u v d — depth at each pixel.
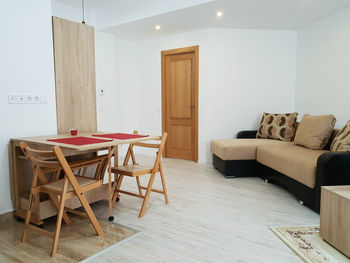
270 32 4.55
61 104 2.90
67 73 2.94
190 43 4.65
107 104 4.83
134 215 2.45
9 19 2.41
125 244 1.93
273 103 4.68
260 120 4.68
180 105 4.95
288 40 4.59
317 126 3.20
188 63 4.77
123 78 5.24
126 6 4.11
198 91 4.64
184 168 4.32
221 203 2.75
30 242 1.97
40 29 2.65
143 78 5.34
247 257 1.75
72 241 1.98
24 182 2.47
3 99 2.40
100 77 4.68
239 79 4.58
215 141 4.12
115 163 2.67
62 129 2.92
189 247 1.88
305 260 1.69
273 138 4.15
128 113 5.38
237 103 4.61
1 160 2.40
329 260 1.69
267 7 3.49
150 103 5.31
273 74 4.62
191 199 2.87
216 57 4.50
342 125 3.60
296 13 3.72
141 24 4.21
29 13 2.56
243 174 3.71
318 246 1.87
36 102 2.65
